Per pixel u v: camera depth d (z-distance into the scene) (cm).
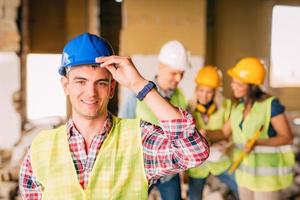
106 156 127
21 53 550
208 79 307
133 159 129
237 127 282
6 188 409
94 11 625
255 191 269
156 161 127
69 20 640
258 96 276
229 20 724
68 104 607
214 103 318
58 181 126
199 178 310
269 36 739
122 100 548
